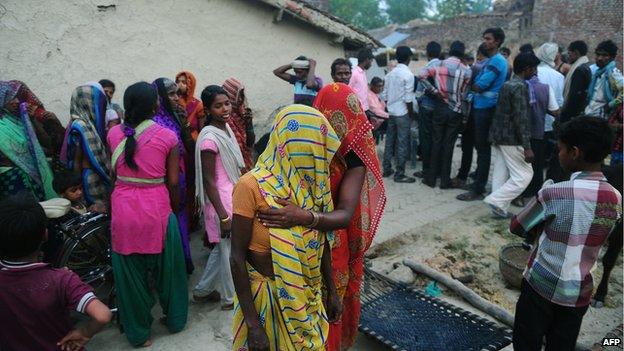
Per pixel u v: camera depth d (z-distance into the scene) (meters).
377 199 2.28
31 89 5.26
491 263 4.63
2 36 5.04
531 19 21.91
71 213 3.64
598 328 3.64
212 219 3.53
